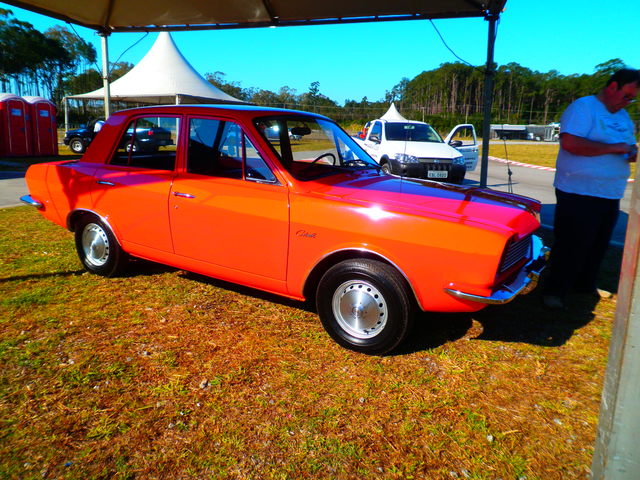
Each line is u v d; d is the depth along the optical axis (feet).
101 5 22.17
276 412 8.60
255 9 22.06
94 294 13.71
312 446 7.75
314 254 10.61
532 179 48.52
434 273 9.46
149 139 13.23
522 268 11.00
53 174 14.99
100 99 80.02
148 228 13.20
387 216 9.81
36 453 7.41
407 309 9.98
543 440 8.00
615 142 11.76
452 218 9.56
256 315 12.65
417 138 35.70
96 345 10.80
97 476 6.97
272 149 11.43
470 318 12.86
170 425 8.17
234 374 9.78
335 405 8.85
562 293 13.33
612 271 17.37
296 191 10.85
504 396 9.25
